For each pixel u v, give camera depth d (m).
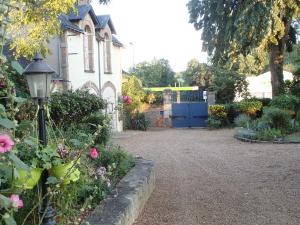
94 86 19.44
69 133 6.87
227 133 20.62
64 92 11.51
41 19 7.19
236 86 28.89
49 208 3.48
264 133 15.02
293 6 19.20
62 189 3.65
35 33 7.59
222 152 12.38
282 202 6.18
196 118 27.50
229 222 5.28
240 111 24.14
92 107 11.52
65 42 15.80
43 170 3.48
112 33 22.47
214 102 27.12
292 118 17.80
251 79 35.41
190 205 6.12
